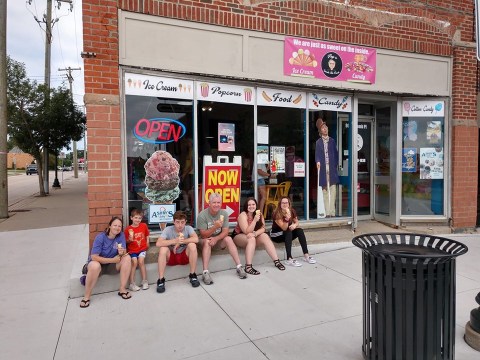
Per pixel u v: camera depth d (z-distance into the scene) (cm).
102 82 519
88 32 512
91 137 515
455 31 779
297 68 652
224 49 600
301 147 685
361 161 822
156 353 338
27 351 344
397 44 732
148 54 552
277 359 326
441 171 792
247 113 632
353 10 693
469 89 788
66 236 837
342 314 413
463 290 480
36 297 474
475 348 338
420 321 272
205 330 380
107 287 485
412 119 782
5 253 691
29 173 5397
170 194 579
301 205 694
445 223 786
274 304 440
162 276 488
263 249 607
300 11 650
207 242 523
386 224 802
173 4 561
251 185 643
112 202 525
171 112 576
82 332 379
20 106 1862
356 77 702
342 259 602
